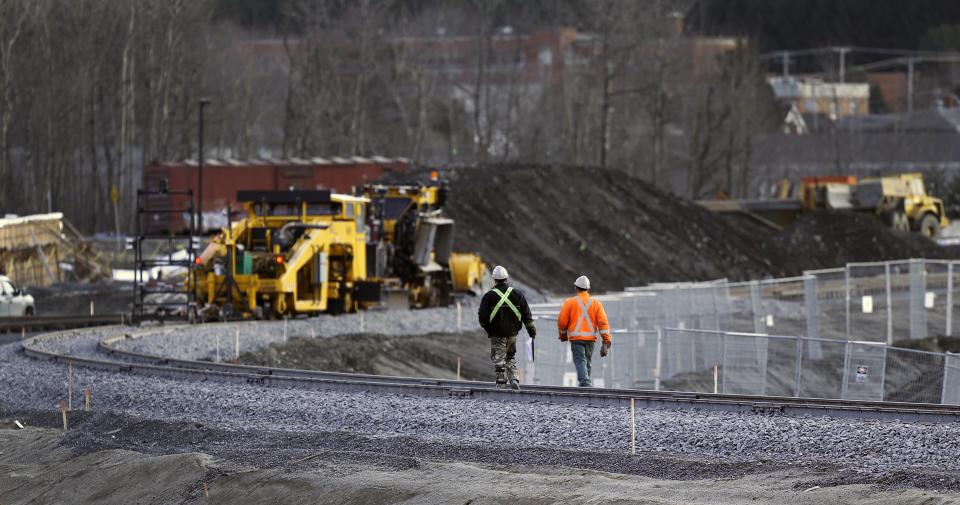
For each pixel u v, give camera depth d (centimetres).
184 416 7131
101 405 7625
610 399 6775
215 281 12625
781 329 14388
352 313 13762
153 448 6356
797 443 5372
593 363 9156
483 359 12594
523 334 9538
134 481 5784
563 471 5081
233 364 9050
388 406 6925
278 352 10712
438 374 11531
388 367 11319
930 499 4169
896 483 4503
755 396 6531
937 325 15675
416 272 15325
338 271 13675
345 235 13612
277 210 13462
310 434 6312
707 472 4972
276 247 12900
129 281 18550
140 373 8644
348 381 7744
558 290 18975
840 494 4378
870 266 15738
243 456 5903
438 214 15925
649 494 4572
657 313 12425
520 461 5369
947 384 7656
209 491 5472
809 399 6372
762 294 16125
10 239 18138
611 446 5675
